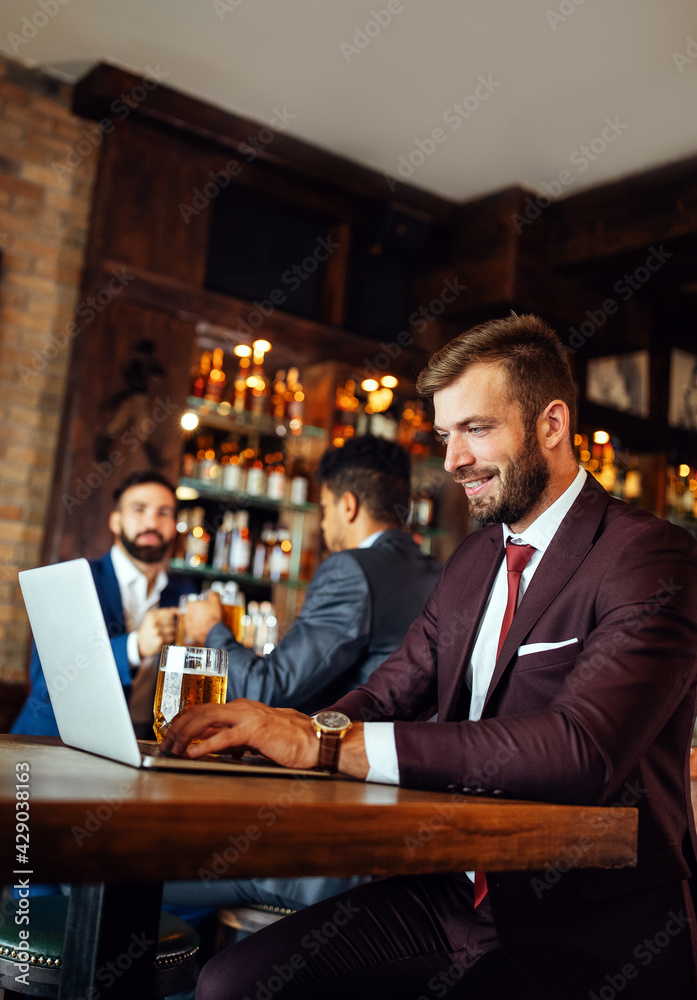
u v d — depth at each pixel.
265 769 1.02
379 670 1.52
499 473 1.32
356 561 1.94
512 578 1.34
